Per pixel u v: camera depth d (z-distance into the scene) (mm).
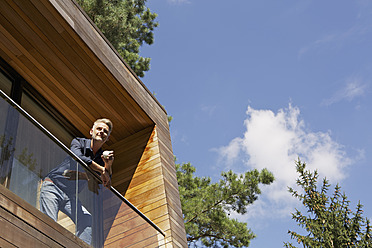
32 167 4047
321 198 12938
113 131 7238
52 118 6746
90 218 4488
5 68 6117
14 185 3777
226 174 13328
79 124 7082
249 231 13031
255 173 13227
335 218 12508
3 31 5719
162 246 5484
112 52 6828
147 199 6305
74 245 4094
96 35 6523
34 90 6504
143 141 7141
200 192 13242
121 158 7086
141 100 7113
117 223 4879
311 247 12367
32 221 3752
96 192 4746
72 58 6125
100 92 6613
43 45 5922
